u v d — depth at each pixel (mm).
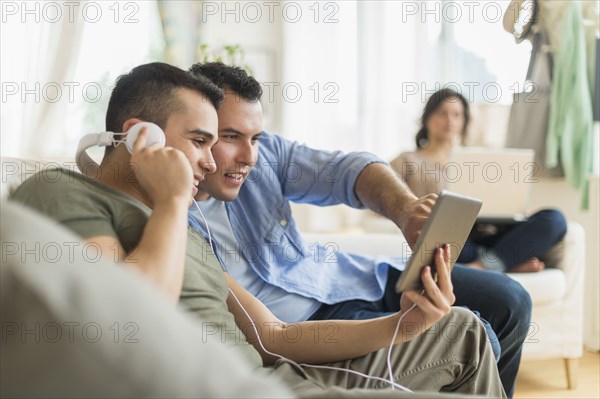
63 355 510
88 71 4316
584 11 3783
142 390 521
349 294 1718
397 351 1313
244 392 546
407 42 5137
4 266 536
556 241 2703
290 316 1627
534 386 2676
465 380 1346
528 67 3953
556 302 2629
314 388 1146
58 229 625
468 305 1746
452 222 1139
